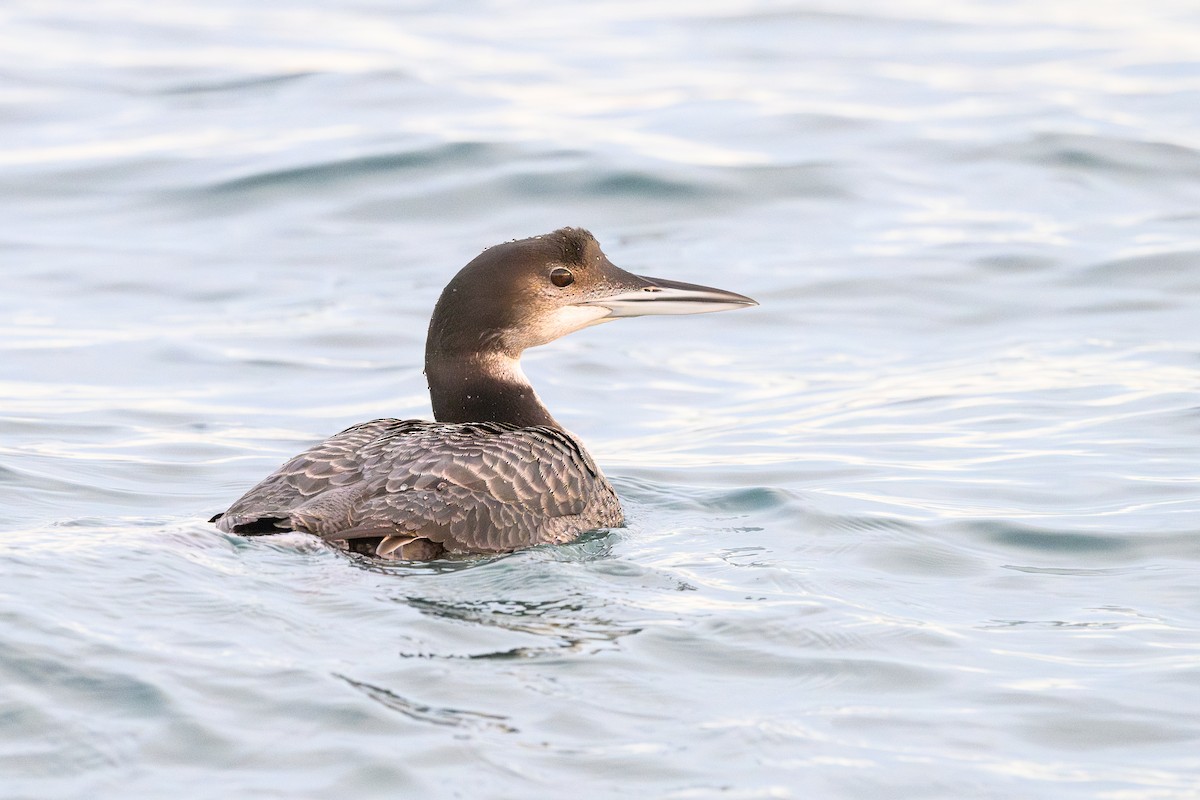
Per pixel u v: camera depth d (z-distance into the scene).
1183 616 9.94
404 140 22.47
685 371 16.95
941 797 7.45
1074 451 13.71
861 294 18.66
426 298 18.48
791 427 14.88
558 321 12.02
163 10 32.41
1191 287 18.39
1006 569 10.90
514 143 22.41
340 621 8.84
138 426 14.53
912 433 14.52
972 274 19.05
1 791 7.18
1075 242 19.88
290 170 21.61
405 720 7.81
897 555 11.09
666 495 12.59
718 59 28.78
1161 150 22.59
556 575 9.89
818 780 7.56
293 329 17.62
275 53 28.19
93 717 7.73
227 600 8.90
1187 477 12.86
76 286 18.64
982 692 8.61
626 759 7.65
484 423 11.13
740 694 8.48
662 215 20.70
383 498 9.95
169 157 22.30
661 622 9.27
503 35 30.80
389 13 32.94
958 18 32.53
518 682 8.30
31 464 12.95
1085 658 9.15
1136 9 33.00
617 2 34.66
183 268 19.23
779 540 11.32
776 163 22.27
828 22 32.16
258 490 10.30
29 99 25.00
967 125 24.11
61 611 8.59
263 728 7.70
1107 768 7.77
